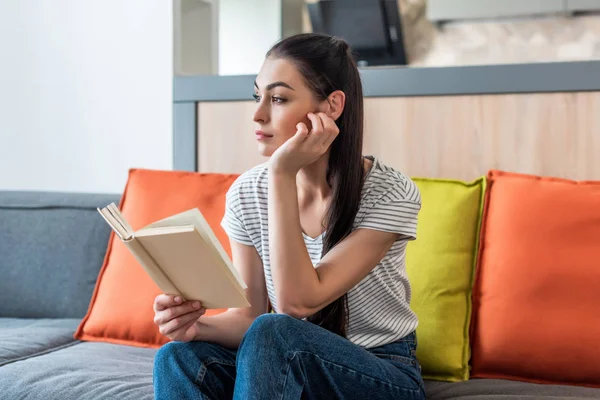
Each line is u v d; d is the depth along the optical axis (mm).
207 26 2707
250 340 1213
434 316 1714
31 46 2719
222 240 1921
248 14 3588
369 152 2180
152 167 2574
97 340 1939
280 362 1212
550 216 1697
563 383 1636
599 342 1604
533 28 4086
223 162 2307
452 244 1757
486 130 2070
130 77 2590
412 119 2133
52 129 2699
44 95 2707
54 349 1851
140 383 1542
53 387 1525
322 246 1437
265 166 1521
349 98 1390
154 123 2561
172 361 1307
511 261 1699
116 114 2611
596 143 1985
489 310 1704
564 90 2000
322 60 1354
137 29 2574
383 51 3938
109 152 2627
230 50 3572
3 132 2766
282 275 1289
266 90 1361
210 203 1975
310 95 1350
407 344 1474
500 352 1671
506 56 4145
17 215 2258
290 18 3920
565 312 1637
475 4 4074
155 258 1200
